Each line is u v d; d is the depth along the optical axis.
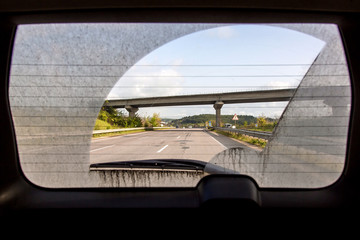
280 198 1.46
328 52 1.64
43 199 1.47
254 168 1.82
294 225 1.34
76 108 1.66
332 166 1.64
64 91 1.64
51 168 1.67
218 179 1.51
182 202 1.42
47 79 1.62
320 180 1.65
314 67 1.72
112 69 1.63
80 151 1.69
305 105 1.78
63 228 1.36
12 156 1.51
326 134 1.67
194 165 2.12
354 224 1.32
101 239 1.34
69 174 1.68
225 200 1.34
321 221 1.33
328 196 1.48
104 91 1.64
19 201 1.43
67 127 1.67
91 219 1.36
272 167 1.80
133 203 1.41
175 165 1.90
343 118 1.59
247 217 1.34
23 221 1.36
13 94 1.56
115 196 1.50
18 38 1.54
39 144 1.65
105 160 4.81
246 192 1.38
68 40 1.61
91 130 1.67
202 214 1.35
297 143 1.79
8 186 1.45
